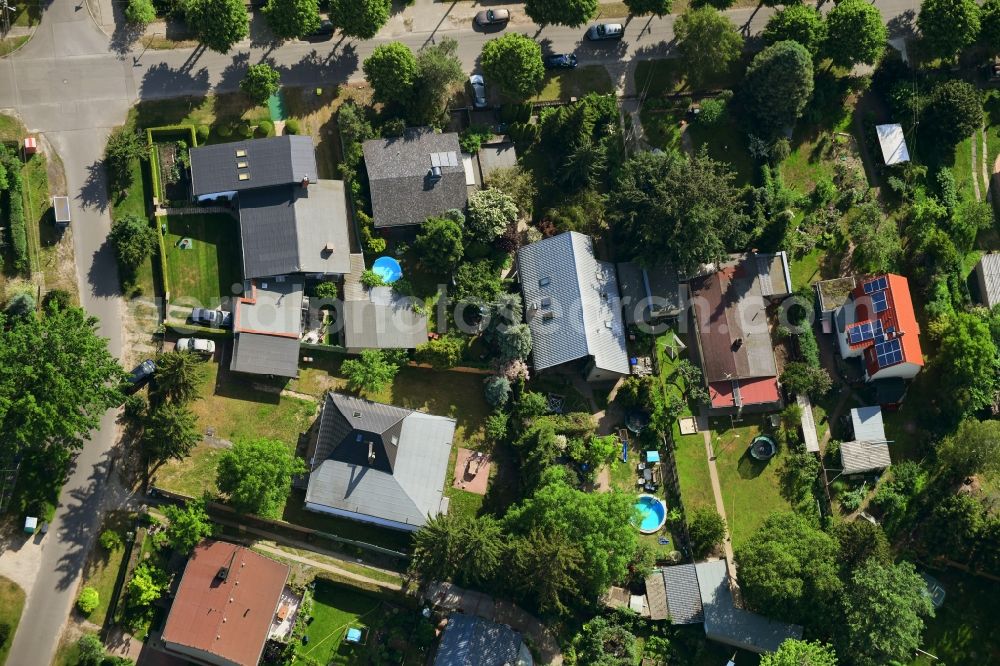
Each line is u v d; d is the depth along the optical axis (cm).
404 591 13538
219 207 14575
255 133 15000
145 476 13588
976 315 15412
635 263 15062
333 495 13462
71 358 12731
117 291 14150
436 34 15962
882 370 14938
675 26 15800
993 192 16675
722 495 14600
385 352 14212
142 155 14488
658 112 16088
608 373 14450
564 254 14688
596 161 15062
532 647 13500
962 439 14400
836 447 14825
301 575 13438
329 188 14775
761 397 14850
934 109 16262
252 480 12812
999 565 14025
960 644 14250
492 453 14300
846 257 15900
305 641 13225
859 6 15925
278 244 14262
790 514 13838
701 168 14612
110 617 13075
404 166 14875
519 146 15538
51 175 14425
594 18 16450
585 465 14238
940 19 16350
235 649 12575
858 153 16388
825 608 13425
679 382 14912
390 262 14675
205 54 15262
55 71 14850
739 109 16112
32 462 13375
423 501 13600
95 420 12900
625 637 13438
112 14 15200
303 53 15488
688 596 13788
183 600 12688
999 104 17012
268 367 13888
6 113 14575
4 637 12812
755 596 13362
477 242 14788
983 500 14738
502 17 16050
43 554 13200
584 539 13112
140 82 15000
